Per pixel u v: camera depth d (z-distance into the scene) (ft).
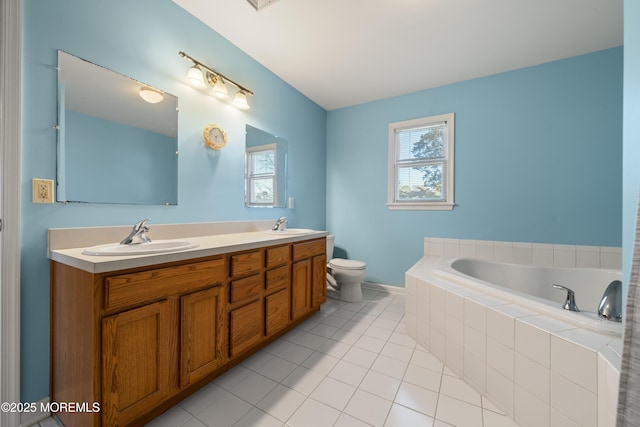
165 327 3.89
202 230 6.39
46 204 4.10
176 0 5.80
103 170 4.77
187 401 4.33
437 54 7.67
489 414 4.10
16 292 3.77
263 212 8.39
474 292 5.21
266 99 8.45
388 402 4.34
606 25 6.39
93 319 3.18
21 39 3.82
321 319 7.77
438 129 9.76
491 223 8.80
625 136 2.50
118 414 3.35
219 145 6.76
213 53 6.70
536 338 3.72
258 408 4.20
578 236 7.71
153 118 5.52
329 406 4.24
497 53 7.59
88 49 4.57
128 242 4.50
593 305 6.86
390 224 10.55
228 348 4.96
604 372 2.93
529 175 8.28
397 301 9.40
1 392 3.67
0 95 3.63
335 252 11.78
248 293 5.36
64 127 4.29
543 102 8.09
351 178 11.39
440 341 5.57
